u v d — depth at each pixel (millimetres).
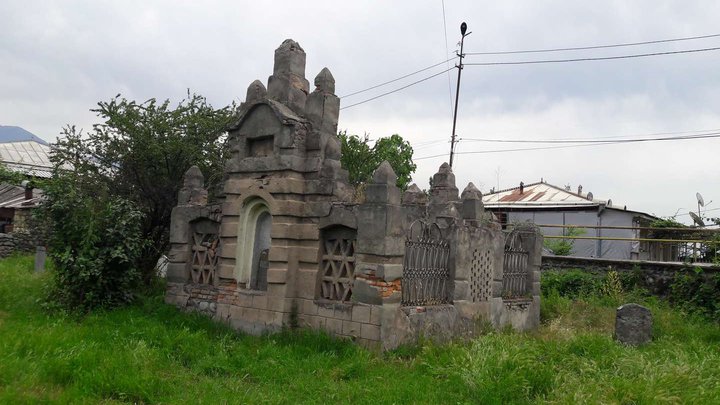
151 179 16938
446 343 10719
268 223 12195
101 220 13312
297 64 12375
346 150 30406
